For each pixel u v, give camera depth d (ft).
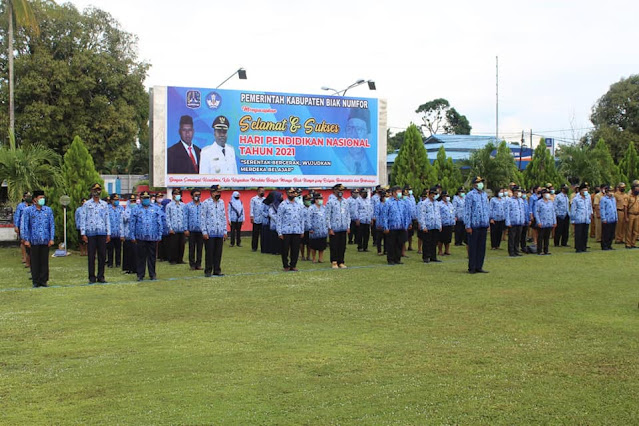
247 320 28.71
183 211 51.72
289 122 76.54
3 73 100.12
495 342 24.30
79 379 20.15
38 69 98.99
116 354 23.07
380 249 57.26
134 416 16.83
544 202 56.18
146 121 121.70
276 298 34.40
